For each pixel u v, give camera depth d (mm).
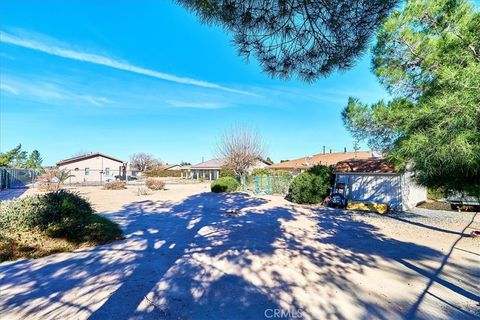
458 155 4566
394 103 7113
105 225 7754
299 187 15461
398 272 4934
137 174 49750
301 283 4375
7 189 22500
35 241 5949
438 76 5305
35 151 52812
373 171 14328
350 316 3361
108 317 3242
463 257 5848
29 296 3777
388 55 7145
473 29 4805
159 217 10391
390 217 11367
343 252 6176
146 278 4484
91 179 38500
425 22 6551
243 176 27781
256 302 3705
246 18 3094
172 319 3229
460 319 3322
